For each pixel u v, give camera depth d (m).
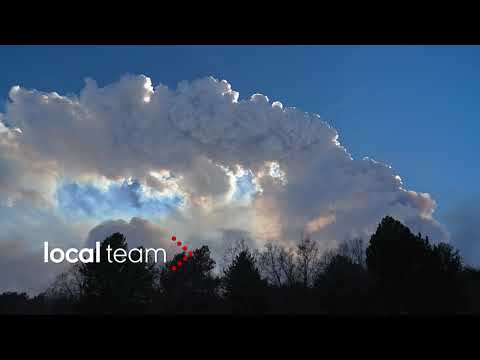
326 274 38.66
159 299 42.56
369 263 33.53
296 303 34.75
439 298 29.55
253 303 35.44
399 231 32.66
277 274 46.03
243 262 39.00
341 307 31.56
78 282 47.91
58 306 42.03
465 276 32.12
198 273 47.34
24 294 48.56
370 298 31.73
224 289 40.50
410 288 30.33
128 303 39.34
